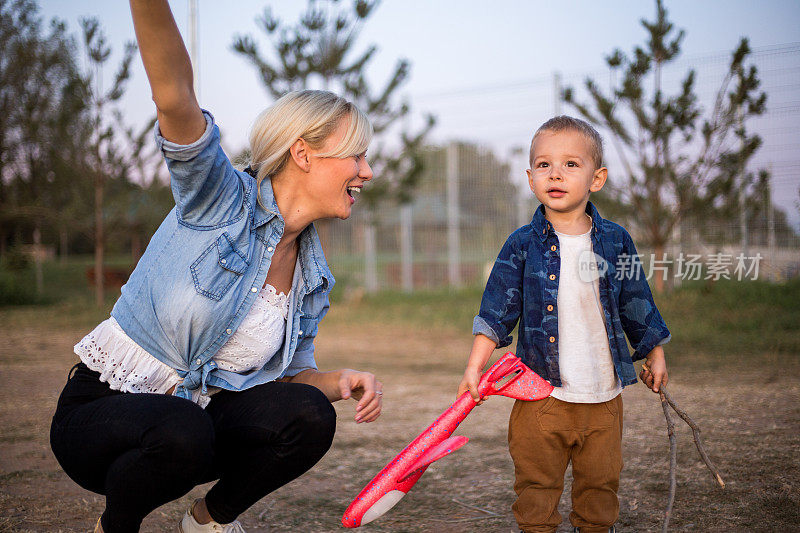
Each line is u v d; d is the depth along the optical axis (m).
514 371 1.89
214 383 1.70
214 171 1.57
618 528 2.12
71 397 1.64
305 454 1.67
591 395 1.97
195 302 1.58
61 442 1.58
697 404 3.87
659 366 1.94
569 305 2.03
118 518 1.53
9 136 12.99
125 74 11.43
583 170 2.04
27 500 2.45
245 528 2.21
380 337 7.97
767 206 8.35
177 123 1.45
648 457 2.86
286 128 1.67
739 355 5.61
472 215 12.72
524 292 2.07
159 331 1.60
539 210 2.12
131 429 1.48
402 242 13.17
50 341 7.79
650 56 8.38
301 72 10.62
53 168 13.11
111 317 1.66
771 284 8.55
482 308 2.06
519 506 2.00
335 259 13.38
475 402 1.83
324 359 6.32
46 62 12.84
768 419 3.41
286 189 1.73
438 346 7.14
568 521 2.21
